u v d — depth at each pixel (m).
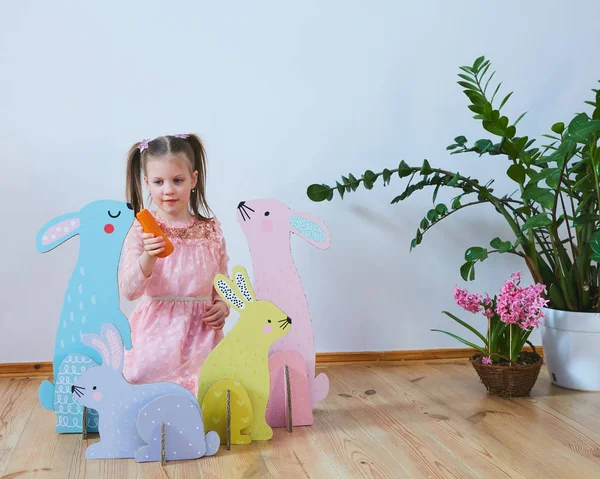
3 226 1.89
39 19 1.88
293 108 2.00
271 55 1.98
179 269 1.61
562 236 2.13
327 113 2.02
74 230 1.42
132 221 1.42
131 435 1.30
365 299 2.07
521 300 1.66
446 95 2.06
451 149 1.89
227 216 1.99
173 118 1.95
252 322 1.40
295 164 2.01
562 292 1.81
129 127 1.93
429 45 2.04
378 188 2.05
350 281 2.05
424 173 1.85
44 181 1.91
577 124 1.55
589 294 1.80
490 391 1.71
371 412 1.57
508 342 1.73
